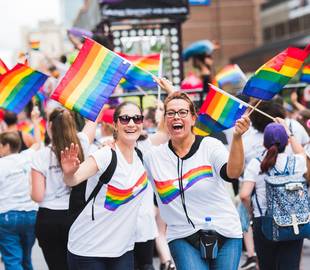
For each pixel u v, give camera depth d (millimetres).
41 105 18953
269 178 10766
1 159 12773
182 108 9172
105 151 9258
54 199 10656
